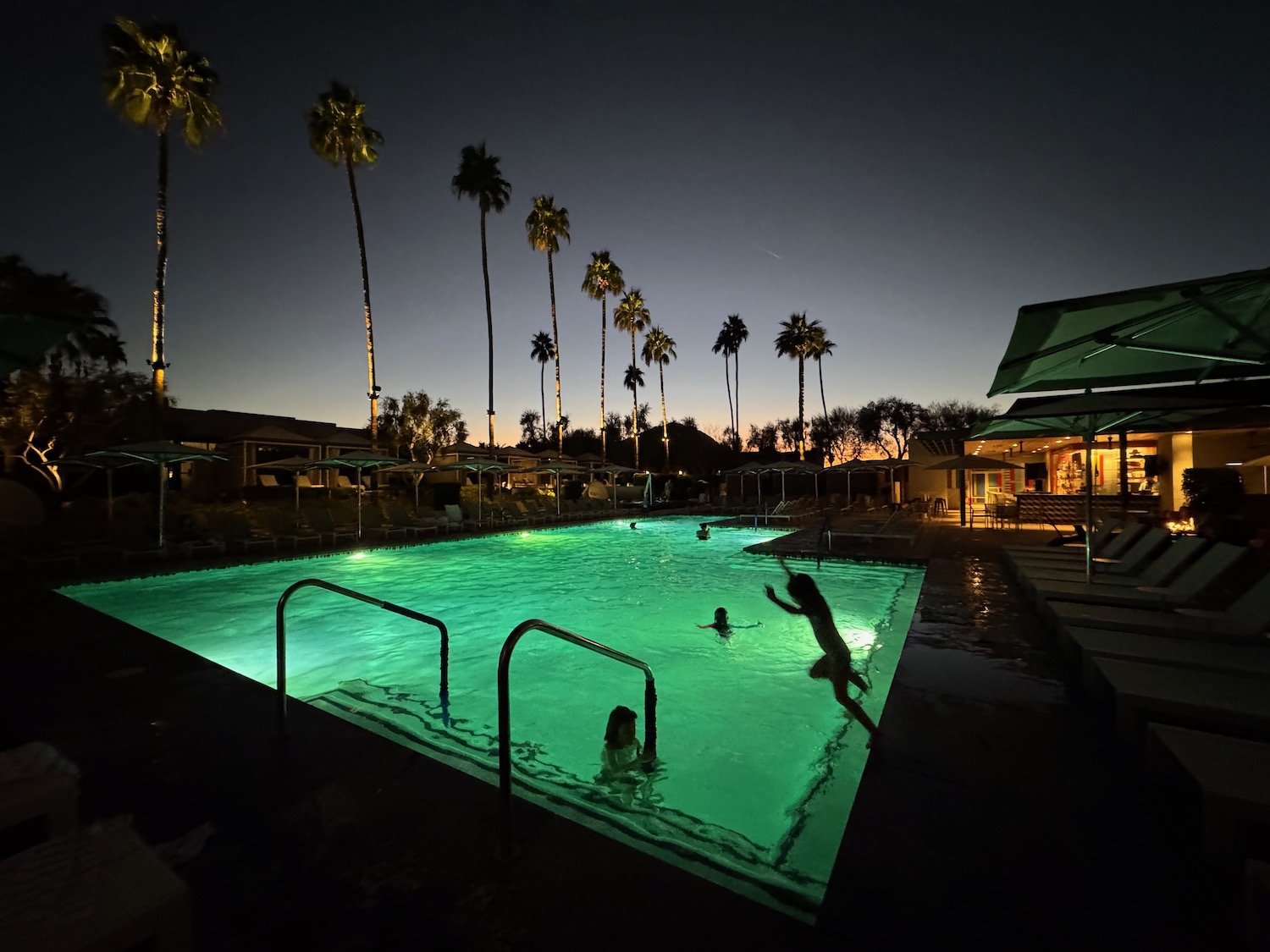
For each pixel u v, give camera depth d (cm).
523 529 2056
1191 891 186
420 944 166
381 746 303
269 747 301
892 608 845
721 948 164
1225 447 1525
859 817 230
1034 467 2405
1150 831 220
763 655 643
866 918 175
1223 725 284
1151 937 166
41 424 1644
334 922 176
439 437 3584
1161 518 1162
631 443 6494
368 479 3100
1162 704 281
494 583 1095
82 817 235
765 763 386
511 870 201
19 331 301
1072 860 203
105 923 129
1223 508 1002
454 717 468
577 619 813
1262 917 154
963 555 1096
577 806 275
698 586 1049
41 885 142
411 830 226
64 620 605
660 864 205
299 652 655
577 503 2731
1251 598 405
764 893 203
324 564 1315
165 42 1862
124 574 1044
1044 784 256
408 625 784
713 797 338
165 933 137
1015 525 1727
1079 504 1662
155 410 1869
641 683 555
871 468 2116
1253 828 193
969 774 266
